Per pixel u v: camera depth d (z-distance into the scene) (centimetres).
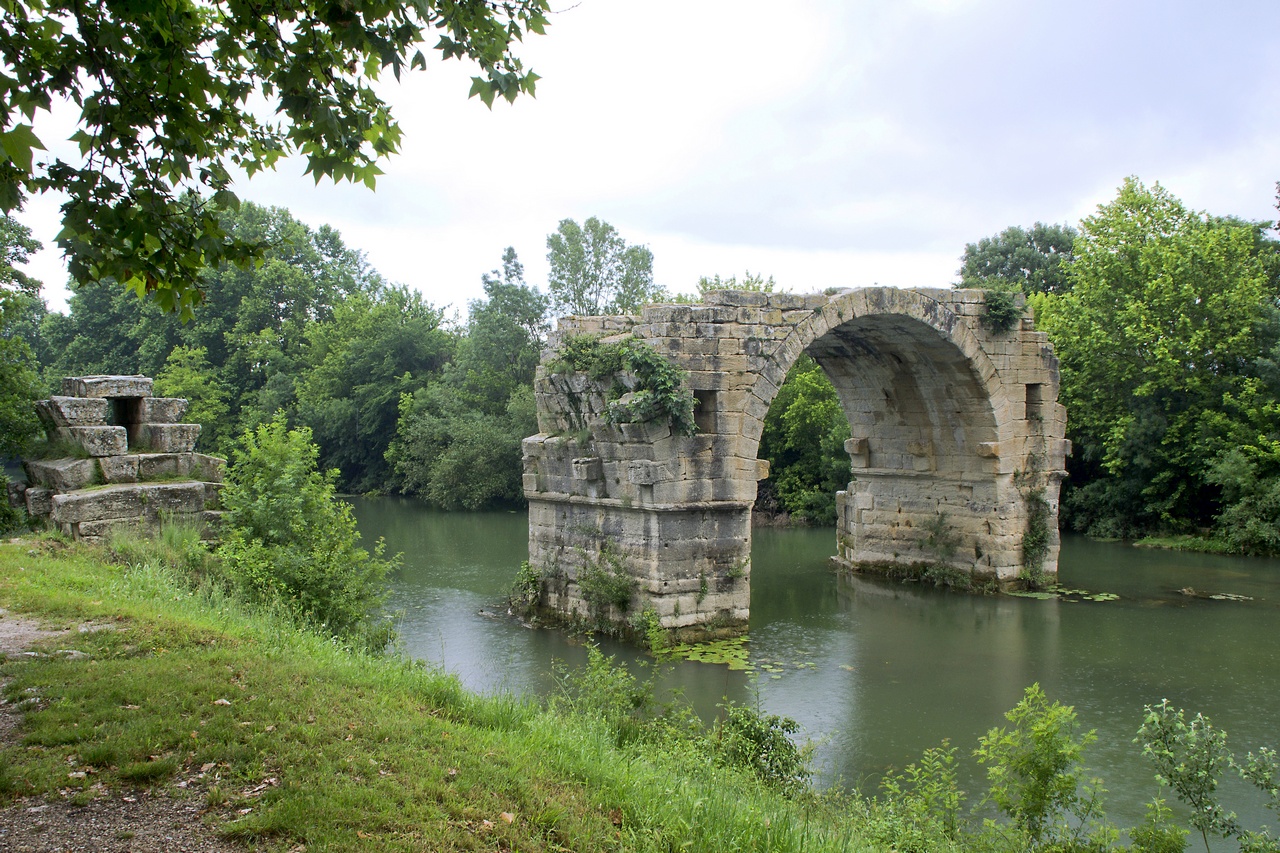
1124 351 3631
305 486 1584
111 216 699
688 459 2047
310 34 785
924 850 880
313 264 7494
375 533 4088
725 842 719
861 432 3042
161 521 1647
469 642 2067
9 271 2156
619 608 2091
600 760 838
